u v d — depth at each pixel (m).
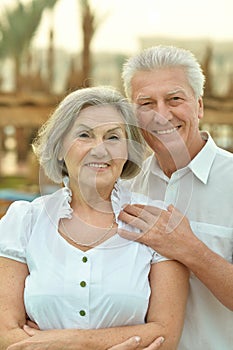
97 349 2.04
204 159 2.39
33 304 2.12
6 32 10.95
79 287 2.09
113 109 2.16
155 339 2.06
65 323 2.11
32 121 8.81
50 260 2.14
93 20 9.34
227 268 2.19
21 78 9.24
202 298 2.33
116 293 2.08
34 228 2.20
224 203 2.37
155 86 2.37
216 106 8.19
